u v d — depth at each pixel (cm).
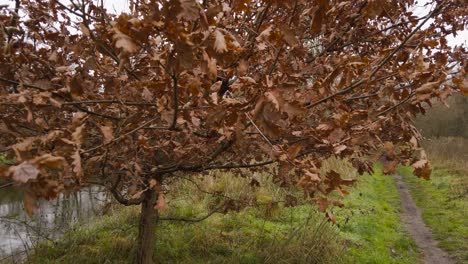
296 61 236
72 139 167
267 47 229
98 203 647
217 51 123
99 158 211
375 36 297
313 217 619
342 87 220
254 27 239
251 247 501
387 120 207
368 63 221
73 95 183
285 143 231
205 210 625
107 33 143
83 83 207
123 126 233
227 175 704
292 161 199
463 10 247
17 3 223
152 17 117
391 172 204
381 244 606
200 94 179
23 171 98
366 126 210
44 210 663
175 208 611
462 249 645
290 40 174
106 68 227
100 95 244
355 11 261
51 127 213
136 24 115
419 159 189
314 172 203
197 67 164
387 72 238
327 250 494
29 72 219
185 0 110
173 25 112
